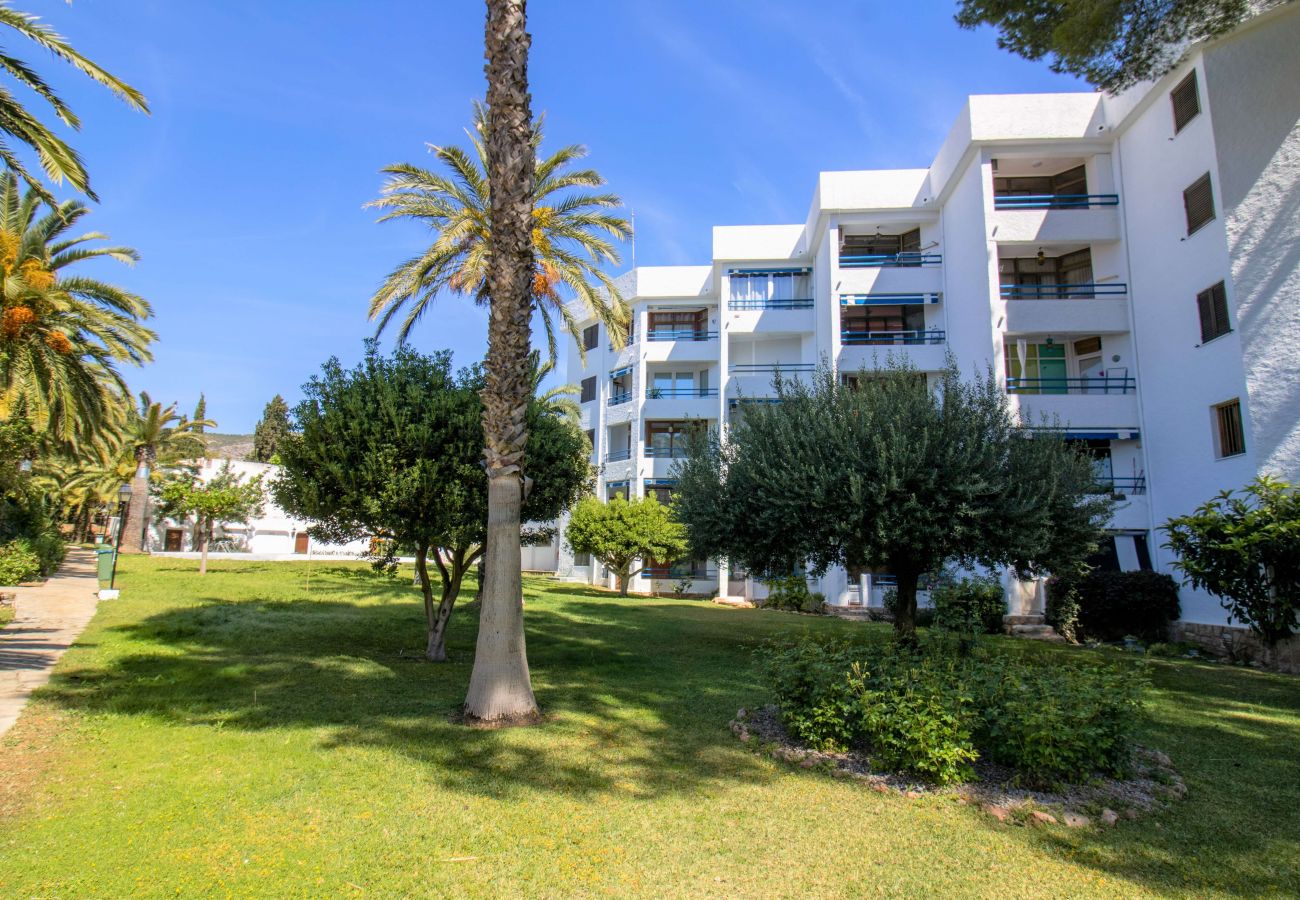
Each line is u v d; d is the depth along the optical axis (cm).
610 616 1881
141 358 2109
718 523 1300
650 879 428
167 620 1409
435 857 444
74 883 392
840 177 2430
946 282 2345
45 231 1853
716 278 3016
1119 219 2003
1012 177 2244
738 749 687
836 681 666
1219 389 1612
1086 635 1770
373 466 980
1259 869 456
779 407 1317
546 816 512
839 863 454
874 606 2225
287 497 1089
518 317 786
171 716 733
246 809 503
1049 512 1129
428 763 616
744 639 1501
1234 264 1562
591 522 2727
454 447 1023
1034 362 2131
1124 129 1981
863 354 2334
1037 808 535
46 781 541
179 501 2847
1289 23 1531
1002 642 1599
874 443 1105
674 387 3173
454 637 1391
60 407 1759
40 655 1027
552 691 927
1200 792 600
